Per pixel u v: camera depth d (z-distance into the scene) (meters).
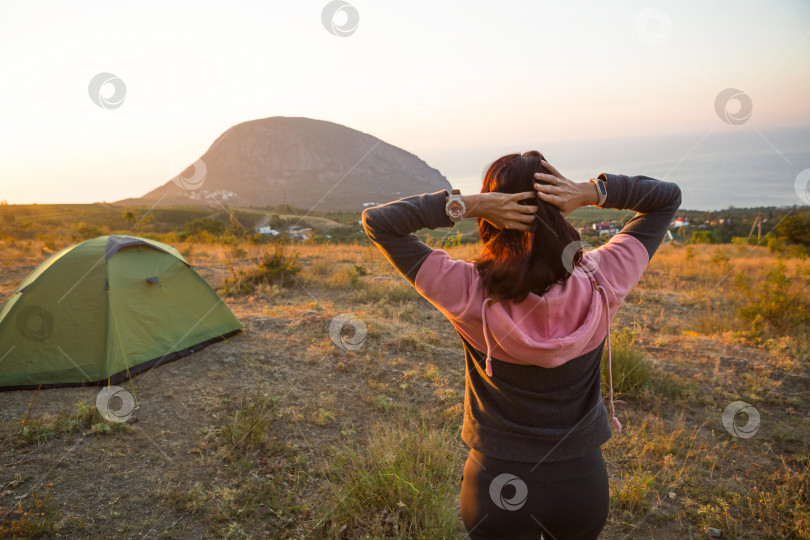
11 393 3.92
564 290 1.02
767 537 2.71
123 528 2.57
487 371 1.05
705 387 4.56
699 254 15.88
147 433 3.44
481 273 1.03
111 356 4.16
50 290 4.23
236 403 3.91
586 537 1.15
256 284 8.17
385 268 10.04
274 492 2.87
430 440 3.26
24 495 2.78
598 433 1.10
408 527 2.63
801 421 3.98
